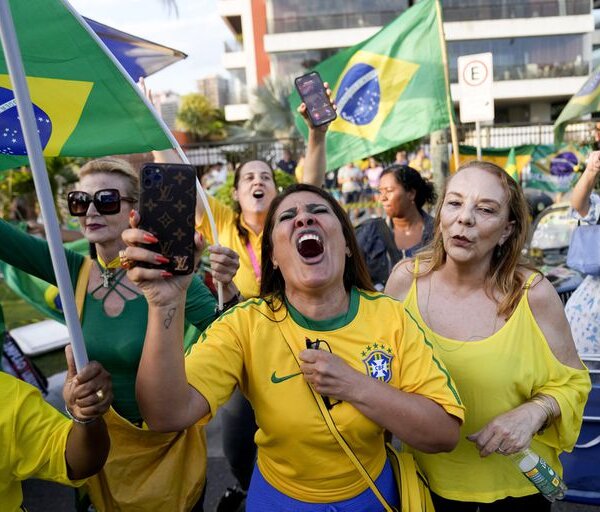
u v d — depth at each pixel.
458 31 28.47
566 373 1.84
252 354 1.59
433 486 1.89
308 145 3.19
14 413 1.47
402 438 1.50
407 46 4.53
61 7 1.83
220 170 16.25
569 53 28.59
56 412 1.54
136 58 2.68
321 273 1.55
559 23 28.11
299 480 1.60
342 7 28.92
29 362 4.08
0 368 2.60
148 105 1.90
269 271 1.72
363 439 1.55
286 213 1.60
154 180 1.26
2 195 9.96
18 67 1.11
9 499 1.52
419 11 4.46
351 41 28.92
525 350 1.81
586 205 3.07
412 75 4.53
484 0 28.34
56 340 6.20
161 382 1.32
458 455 1.86
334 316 1.62
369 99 4.62
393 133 4.59
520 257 1.93
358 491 1.59
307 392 1.55
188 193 1.27
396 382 1.59
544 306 1.84
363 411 1.48
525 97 28.98
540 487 1.71
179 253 1.27
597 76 3.55
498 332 1.83
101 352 2.01
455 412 1.52
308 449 1.56
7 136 1.93
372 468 1.62
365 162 15.24
